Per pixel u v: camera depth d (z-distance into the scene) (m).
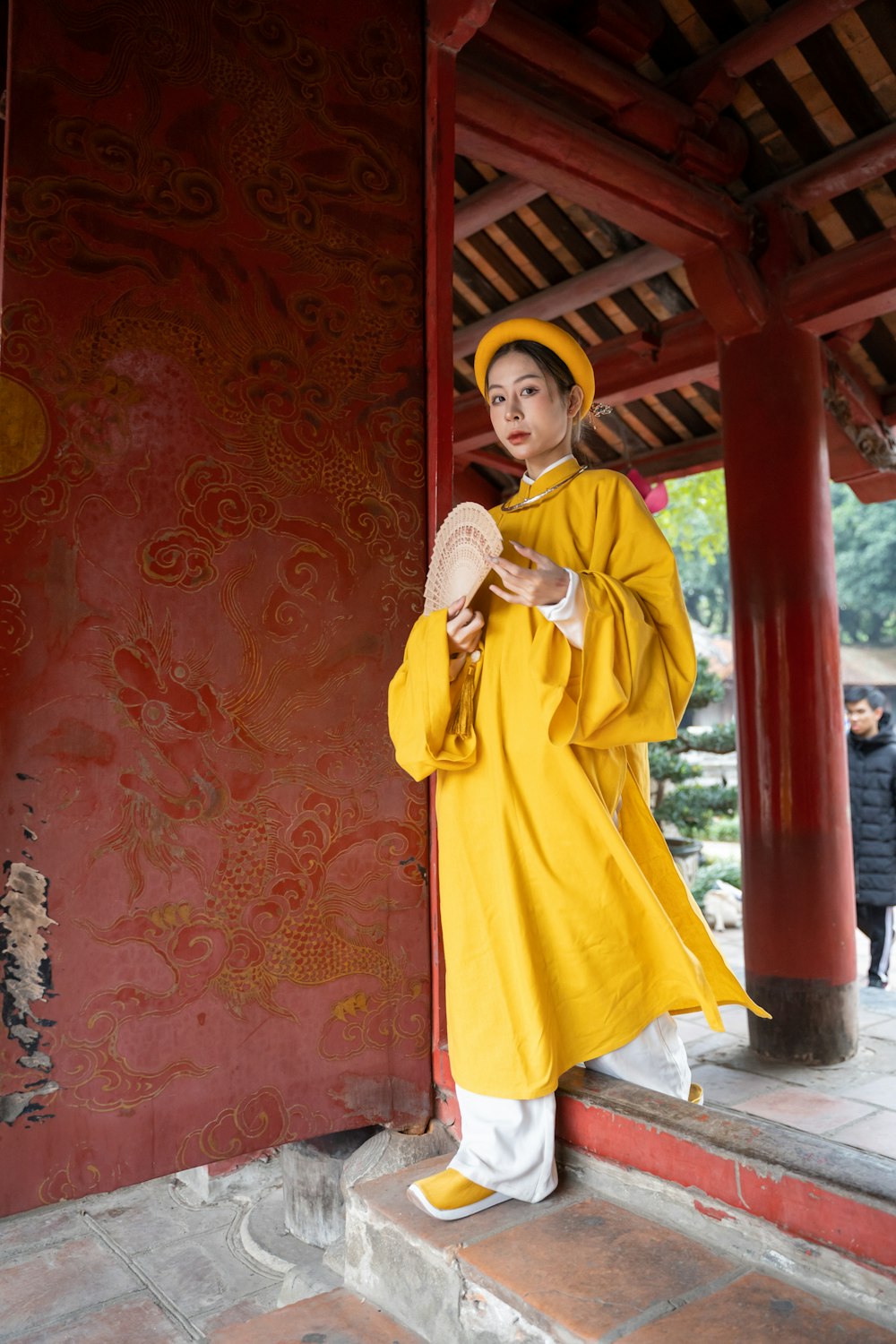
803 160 4.91
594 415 2.49
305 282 2.64
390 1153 2.52
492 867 2.14
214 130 2.52
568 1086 2.28
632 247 5.73
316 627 2.59
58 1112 2.18
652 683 2.10
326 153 2.71
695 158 4.61
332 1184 2.78
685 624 2.20
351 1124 2.55
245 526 2.50
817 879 4.61
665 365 5.91
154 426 2.38
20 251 2.23
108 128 2.36
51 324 2.26
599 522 2.25
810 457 4.85
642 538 2.22
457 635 2.12
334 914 2.57
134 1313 2.54
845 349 5.61
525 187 5.05
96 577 2.28
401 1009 2.65
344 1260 2.36
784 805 4.68
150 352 2.38
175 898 2.34
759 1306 1.74
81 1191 2.19
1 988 2.14
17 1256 2.85
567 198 4.47
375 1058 2.60
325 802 2.57
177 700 2.37
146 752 2.32
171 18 2.47
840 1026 4.55
